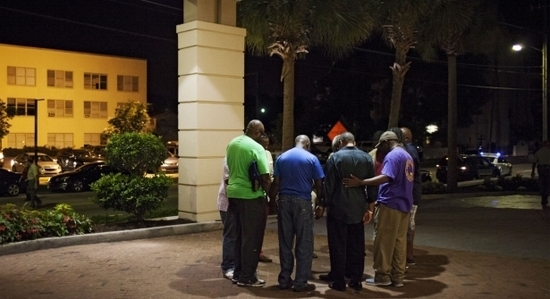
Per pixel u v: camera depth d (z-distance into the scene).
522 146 66.56
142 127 52.47
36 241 10.02
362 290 7.51
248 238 7.57
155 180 12.16
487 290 7.49
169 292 7.33
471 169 32.06
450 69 23.36
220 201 8.38
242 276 7.61
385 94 48.12
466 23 20.78
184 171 12.76
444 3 20.02
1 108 45.84
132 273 8.31
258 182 7.50
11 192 25.48
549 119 48.06
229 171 7.75
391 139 8.21
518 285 7.73
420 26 21.16
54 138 55.44
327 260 9.42
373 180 7.40
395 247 7.71
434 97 47.41
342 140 7.71
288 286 7.55
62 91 55.94
